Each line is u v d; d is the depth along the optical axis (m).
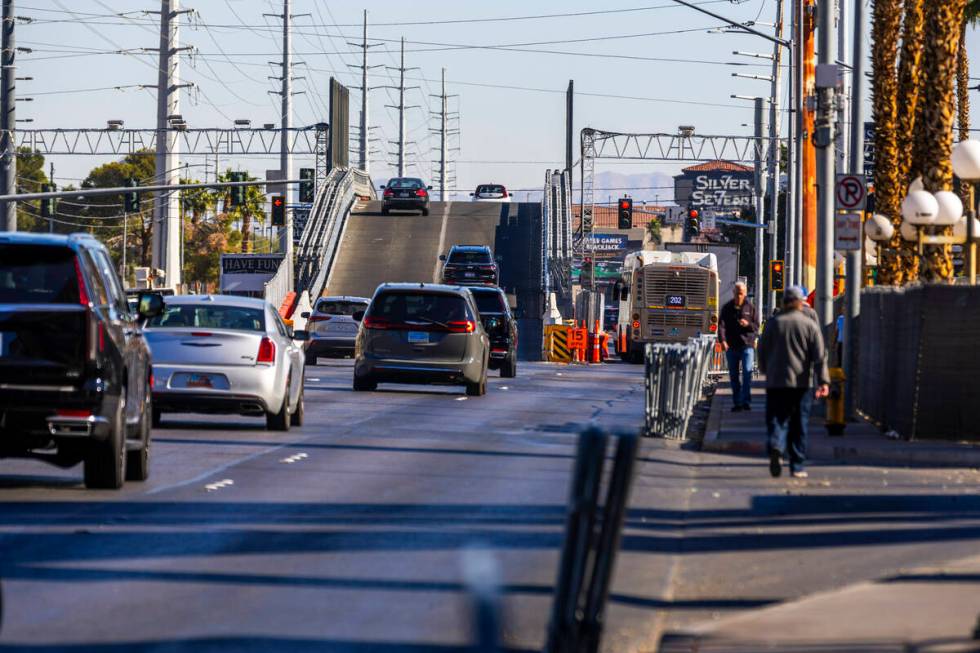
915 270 84.81
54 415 37.00
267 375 57.62
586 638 17.73
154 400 57.31
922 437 55.50
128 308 42.72
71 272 37.91
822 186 69.31
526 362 158.88
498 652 11.23
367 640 21.78
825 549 31.69
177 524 33.53
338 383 95.75
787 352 46.03
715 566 29.58
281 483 42.06
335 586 26.27
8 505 36.28
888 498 41.16
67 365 37.16
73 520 33.81
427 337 83.88
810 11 107.44
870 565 29.48
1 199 155.50
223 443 53.94
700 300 164.12
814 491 42.97
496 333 111.12
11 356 37.00
